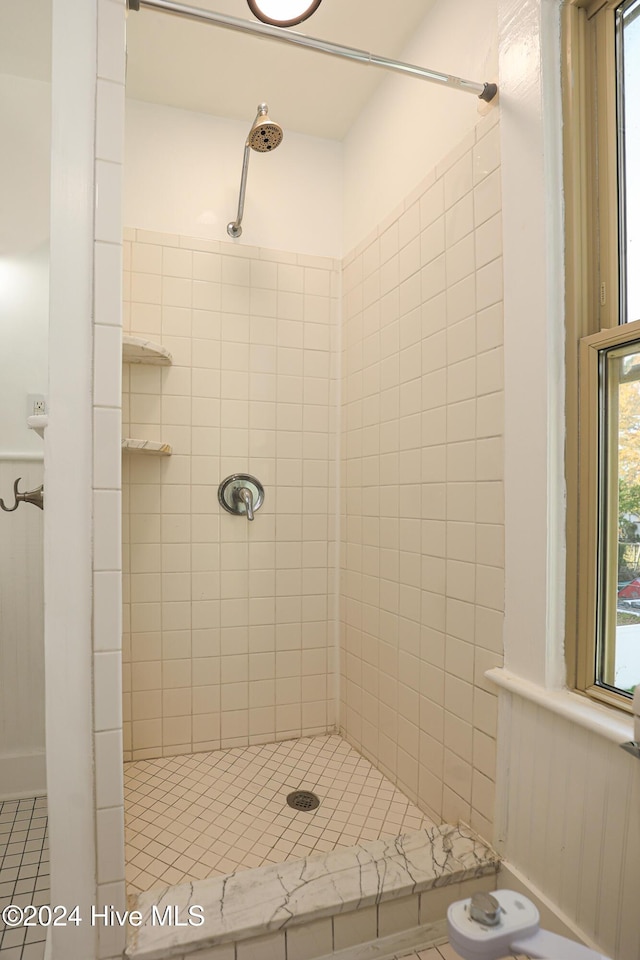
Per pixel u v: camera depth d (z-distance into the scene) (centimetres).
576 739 102
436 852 125
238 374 194
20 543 181
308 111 193
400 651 165
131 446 165
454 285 140
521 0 117
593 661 107
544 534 111
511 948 58
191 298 189
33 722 181
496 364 125
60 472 101
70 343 102
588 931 98
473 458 133
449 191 143
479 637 130
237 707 195
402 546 164
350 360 200
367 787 167
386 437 174
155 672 186
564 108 111
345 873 118
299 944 110
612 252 106
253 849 136
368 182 188
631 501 102
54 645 101
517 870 117
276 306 200
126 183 182
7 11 150
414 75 120
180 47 162
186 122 190
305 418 204
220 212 193
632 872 90
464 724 135
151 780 171
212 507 191
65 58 101
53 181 101
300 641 203
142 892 115
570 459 111
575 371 110
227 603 193
